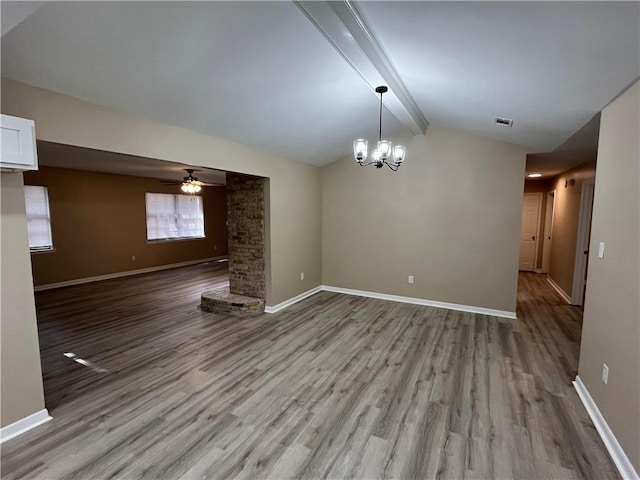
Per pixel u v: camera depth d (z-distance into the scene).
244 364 3.18
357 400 2.60
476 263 4.77
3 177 2.04
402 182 5.16
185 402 2.55
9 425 2.12
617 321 2.09
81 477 1.83
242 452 2.03
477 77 2.68
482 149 4.61
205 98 2.83
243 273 4.93
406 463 1.95
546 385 2.82
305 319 4.47
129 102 2.63
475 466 1.93
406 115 3.74
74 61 2.06
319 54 2.48
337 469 1.90
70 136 2.39
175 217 8.55
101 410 2.43
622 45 1.72
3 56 1.89
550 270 7.03
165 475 1.85
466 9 1.80
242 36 2.15
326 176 5.77
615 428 2.03
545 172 6.39
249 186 4.72
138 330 4.05
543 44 1.96
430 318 4.54
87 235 6.63
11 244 2.10
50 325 4.20
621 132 2.18
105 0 1.66
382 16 2.07
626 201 2.06
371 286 5.58
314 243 5.73
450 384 2.83
